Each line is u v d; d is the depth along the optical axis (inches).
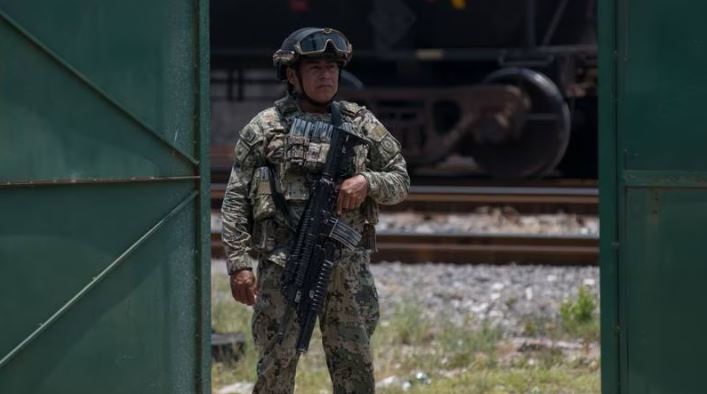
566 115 1827.0
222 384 770.8
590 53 1884.8
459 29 1947.6
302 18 2005.4
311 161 522.9
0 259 446.3
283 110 537.3
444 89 1857.8
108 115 496.1
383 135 546.0
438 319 921.5
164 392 537.3
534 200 1451.8
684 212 549.0
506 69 1857.8
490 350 826.2
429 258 1192.8
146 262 523.8
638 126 552.4
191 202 550.6
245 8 2016.5
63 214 474.6
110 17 497.7
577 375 776.9
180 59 541.3
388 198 536.1
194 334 557.6
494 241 1230.3
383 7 1937.7
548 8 1905.8
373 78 2070.6
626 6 550.6
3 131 446.3
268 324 529.7
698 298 549.0
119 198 505.7
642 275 556.7
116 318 506.6
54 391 474.6
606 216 559.8
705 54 541.6
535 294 1032.8
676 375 554.9
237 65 2180.1
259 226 532.4
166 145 531.8
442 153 1875.0
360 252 537.3
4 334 448.5
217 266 1176.8
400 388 738.8
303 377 771.4
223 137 3297.2
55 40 469.1
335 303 531.8
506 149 1883.6
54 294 470.9
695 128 544.4
